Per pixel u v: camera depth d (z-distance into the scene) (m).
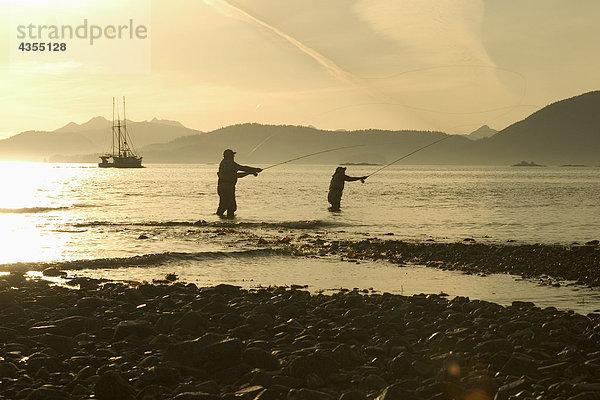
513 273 17.70
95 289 14.23
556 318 11.21
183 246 22.16
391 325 10.41
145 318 10.72
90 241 23.48
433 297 13.60
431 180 121.88
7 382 7.37
